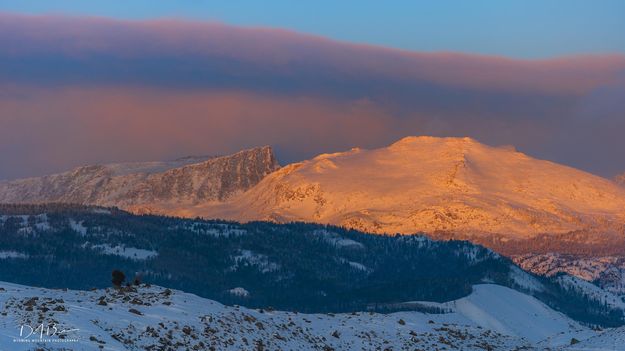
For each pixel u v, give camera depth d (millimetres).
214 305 192875
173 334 168125
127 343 158250
